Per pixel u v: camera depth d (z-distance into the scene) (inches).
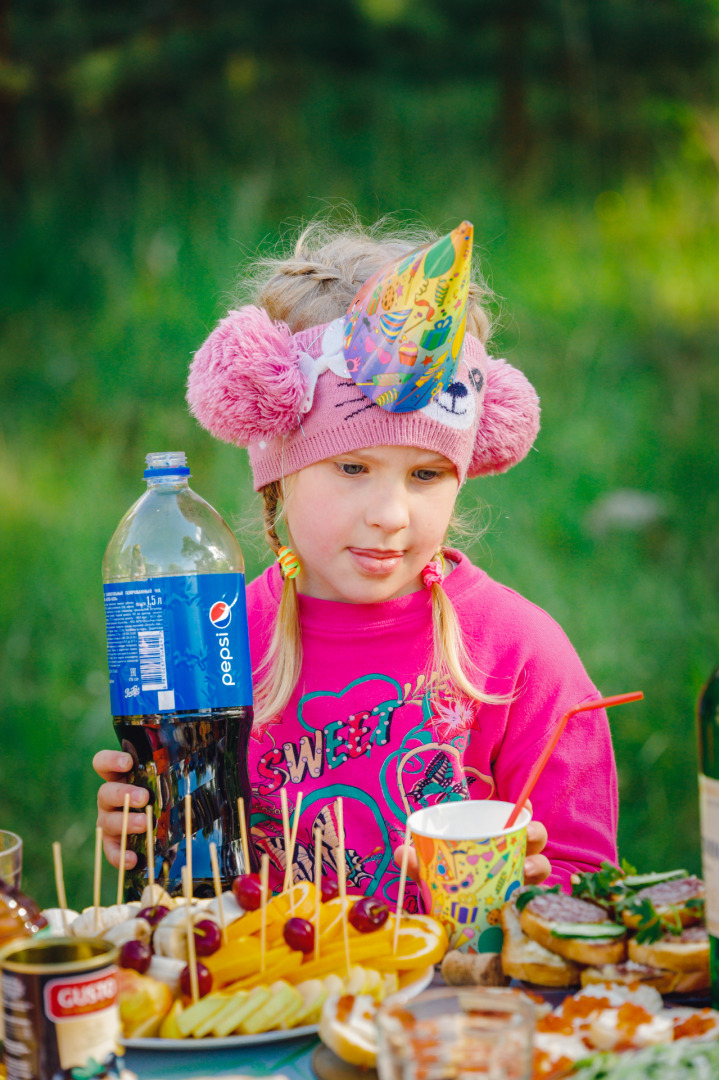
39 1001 33.9
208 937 41.4
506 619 66.0
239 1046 38.5
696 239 248.7
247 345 56.2
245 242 225.6
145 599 48.1
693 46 248.8
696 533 176.1
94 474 188.5
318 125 255.6
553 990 41.2
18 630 158.1
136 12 240.8
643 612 158.1
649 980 39.7
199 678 48.3
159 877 52.3
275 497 63.9
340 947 42.1
